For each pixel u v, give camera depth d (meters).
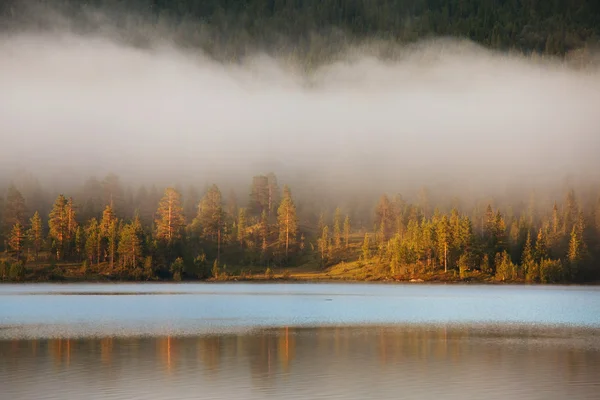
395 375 97.38
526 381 93.25
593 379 94.94
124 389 87.69
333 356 113.25
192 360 108.69
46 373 97.44
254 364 105.56
